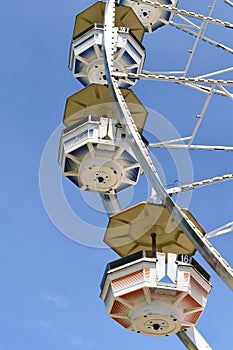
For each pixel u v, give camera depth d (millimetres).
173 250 39750
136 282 35469
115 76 40219
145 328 36719
